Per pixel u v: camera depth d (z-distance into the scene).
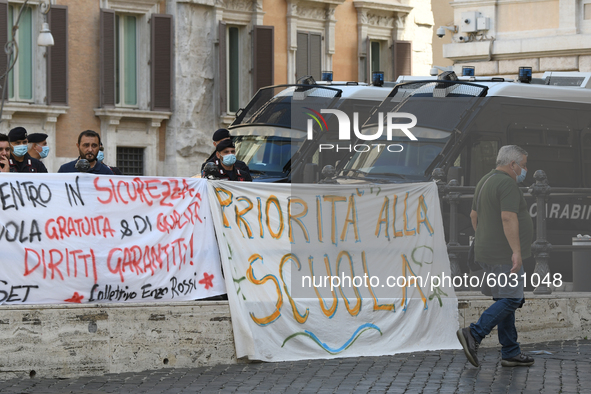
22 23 28.28
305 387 9.68
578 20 27.19
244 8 33.19
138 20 30.73
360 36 36.88
